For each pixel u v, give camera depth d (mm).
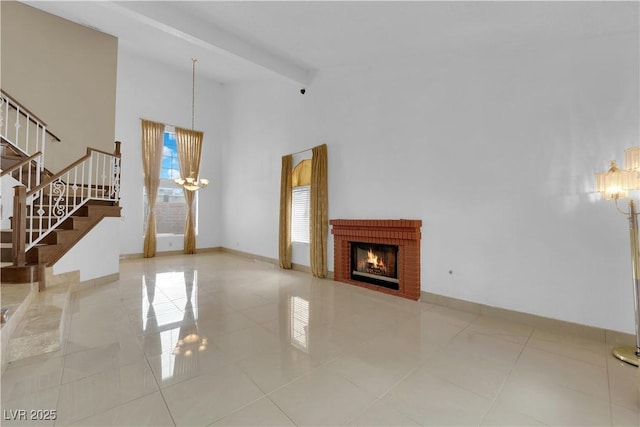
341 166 5207
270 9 3453
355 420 1703
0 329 2115
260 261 7215
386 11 3025
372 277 4750
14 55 5211
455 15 2859
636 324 2420
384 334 2932
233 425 1649
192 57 7016
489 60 3496
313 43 4230
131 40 6375
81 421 1651
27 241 4105
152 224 7648
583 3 2355
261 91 7285
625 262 2691
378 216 4625
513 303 3311
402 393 1964
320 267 5422
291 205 6316
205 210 8719
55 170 5602
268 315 3439
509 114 3342
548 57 3098
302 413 1756
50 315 2863
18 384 1993
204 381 2068
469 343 2740
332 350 2572
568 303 2973
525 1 2455
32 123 5348
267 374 2172
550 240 3078
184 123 8234
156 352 2486
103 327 3006
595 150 2832
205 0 3449
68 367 2225
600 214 2809
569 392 1988
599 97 2816
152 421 1663
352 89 5039
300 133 6086
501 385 2066
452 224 3799
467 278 3660
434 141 3979
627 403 1871
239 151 8086
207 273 5773
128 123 7328
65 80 5695
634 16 2439
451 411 1789
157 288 4559
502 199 3393
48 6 5316
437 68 3951
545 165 3107
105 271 4816
